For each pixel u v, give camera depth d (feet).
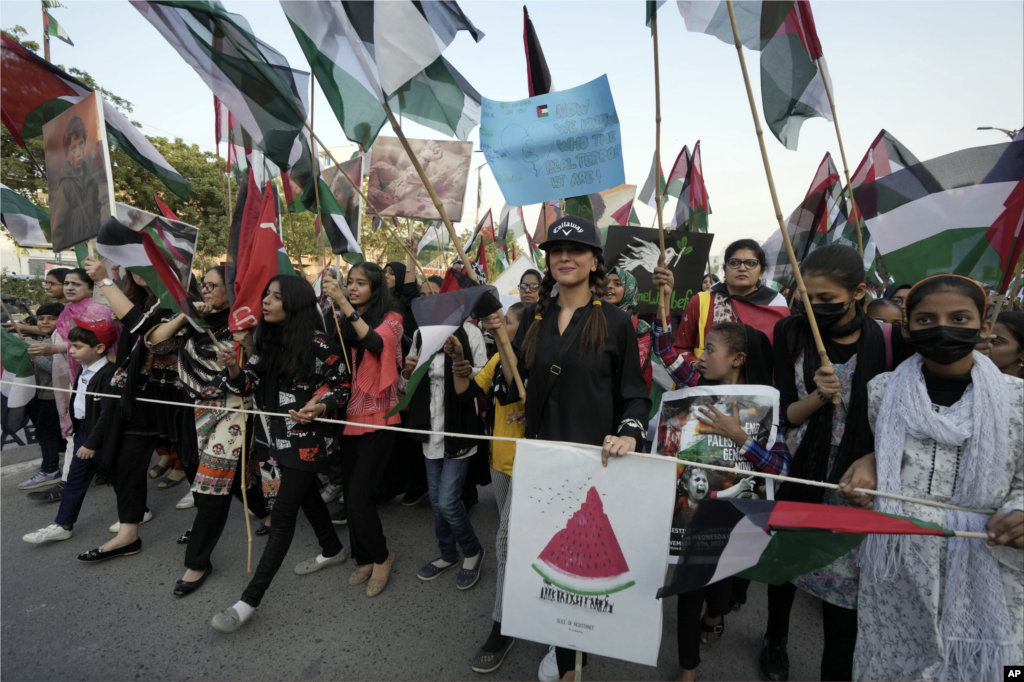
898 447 5.50
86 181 9.41
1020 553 4.90
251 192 10.59
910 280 7.60
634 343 6.67
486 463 13.33
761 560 5.33
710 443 6.99
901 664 5.34
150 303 11.84
